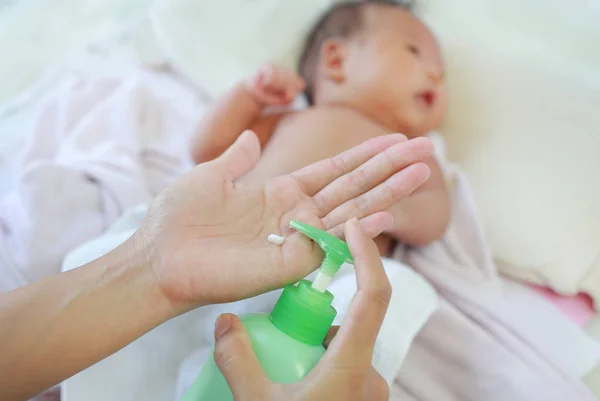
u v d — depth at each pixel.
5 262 0.61
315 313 0.41
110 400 0.49
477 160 0.71
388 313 0.51
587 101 0.70
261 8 0.84
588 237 0.65
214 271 0.44
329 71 0.75
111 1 0.98
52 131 0.77
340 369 0.39
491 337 0.61
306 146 0.66
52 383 0.42
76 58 0.90
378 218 0.45
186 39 0.82
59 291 0.44
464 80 0.77
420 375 0.60
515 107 0.72
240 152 0.50
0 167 0.75
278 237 0.45
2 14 0.97
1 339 0.41
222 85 0.82
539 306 0.64
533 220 0.66
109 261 0.45
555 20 0.80
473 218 0.67
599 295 0.65
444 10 0.84
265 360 0.40
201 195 0.47
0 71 0.90
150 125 0.77
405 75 0.71
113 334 0.43
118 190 0.66
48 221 0.62
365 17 0.75
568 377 0.59
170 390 0.51
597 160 0.67
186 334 0.51
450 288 0.65
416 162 0.48
